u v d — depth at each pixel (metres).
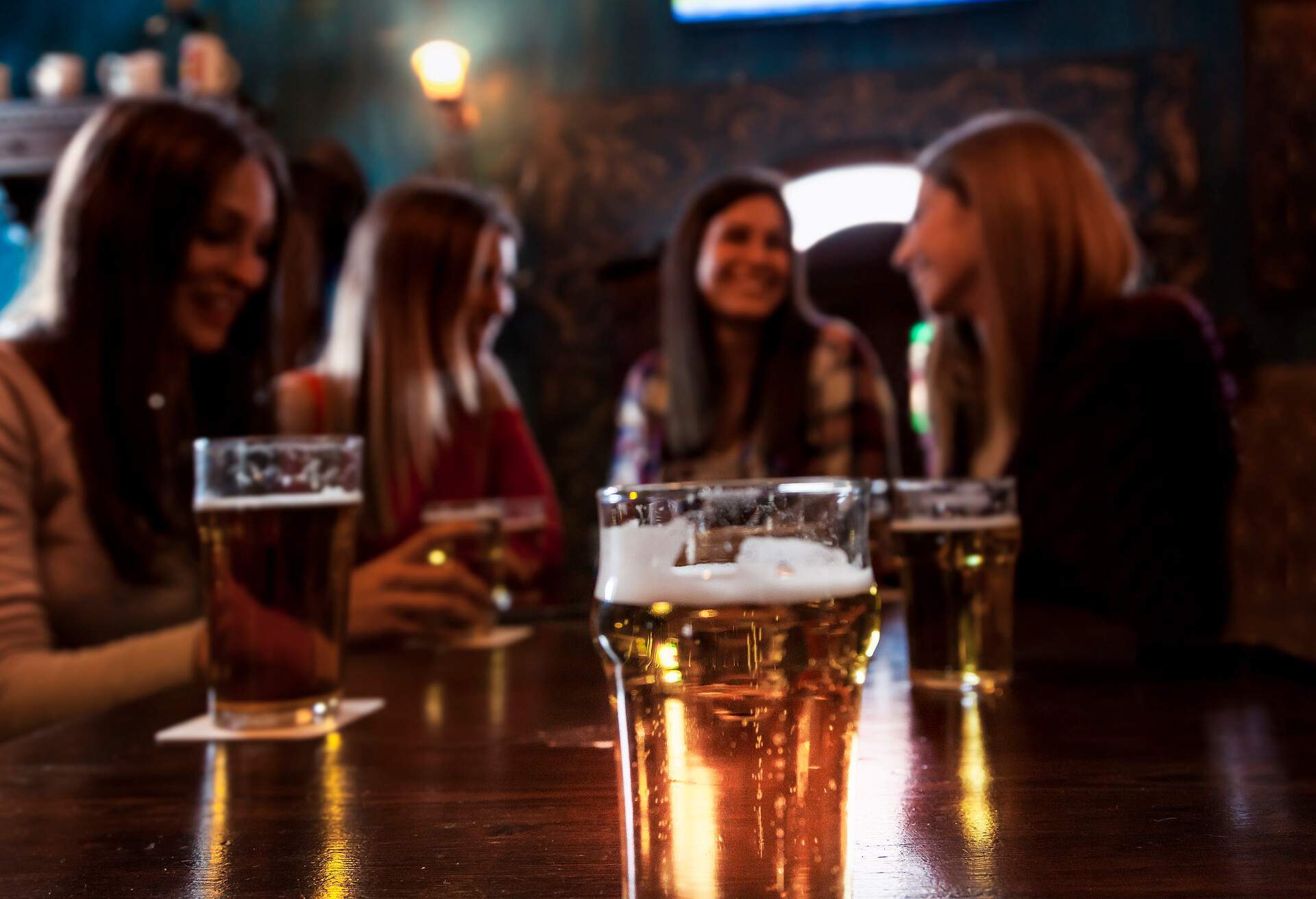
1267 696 0.74
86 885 0.43
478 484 2.18
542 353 4.70
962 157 1.67
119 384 1.29
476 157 4.84
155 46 4.87
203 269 1.44
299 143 4.91
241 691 0.72
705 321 2.50
